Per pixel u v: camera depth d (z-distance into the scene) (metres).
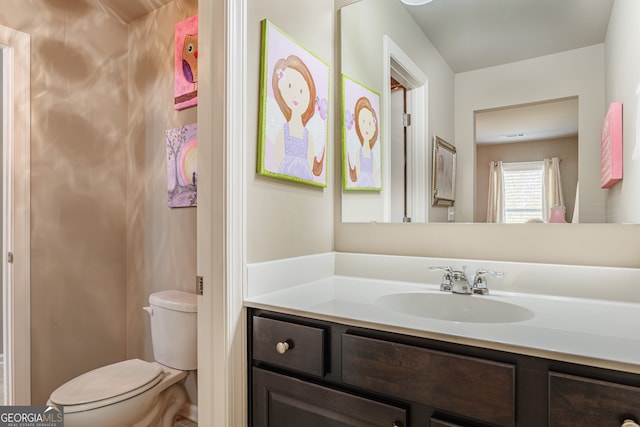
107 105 2.11
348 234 1.62
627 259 1.11
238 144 1.12
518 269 1.23
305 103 1.43
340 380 0.95
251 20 1.20
